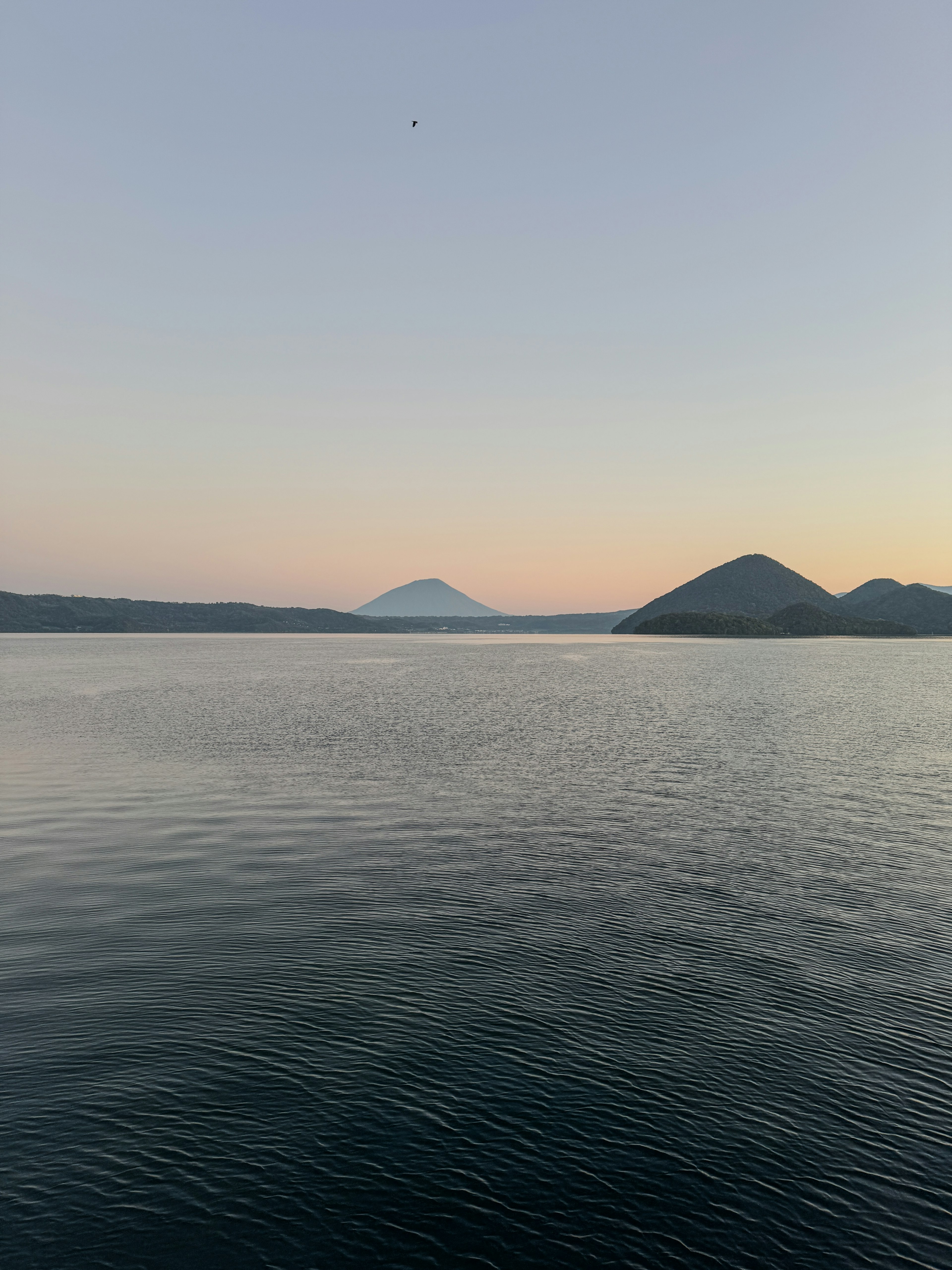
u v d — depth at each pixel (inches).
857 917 789.9
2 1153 427.2
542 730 2255.2
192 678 4537.4
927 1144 450.3
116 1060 516.4
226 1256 365.7
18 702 3041.3
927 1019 588.1
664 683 4333.2
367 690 3727.9
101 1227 380.8
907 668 5954.7
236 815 1194.6
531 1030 563.2
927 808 1274.6
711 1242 380.8
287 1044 538.9
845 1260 370.9
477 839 1069.1
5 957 667.4
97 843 1032.2
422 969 657.6
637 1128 460.4
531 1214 395.5
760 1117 472.7
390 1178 417.7
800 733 2223.2
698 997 618.2
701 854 1003.9
